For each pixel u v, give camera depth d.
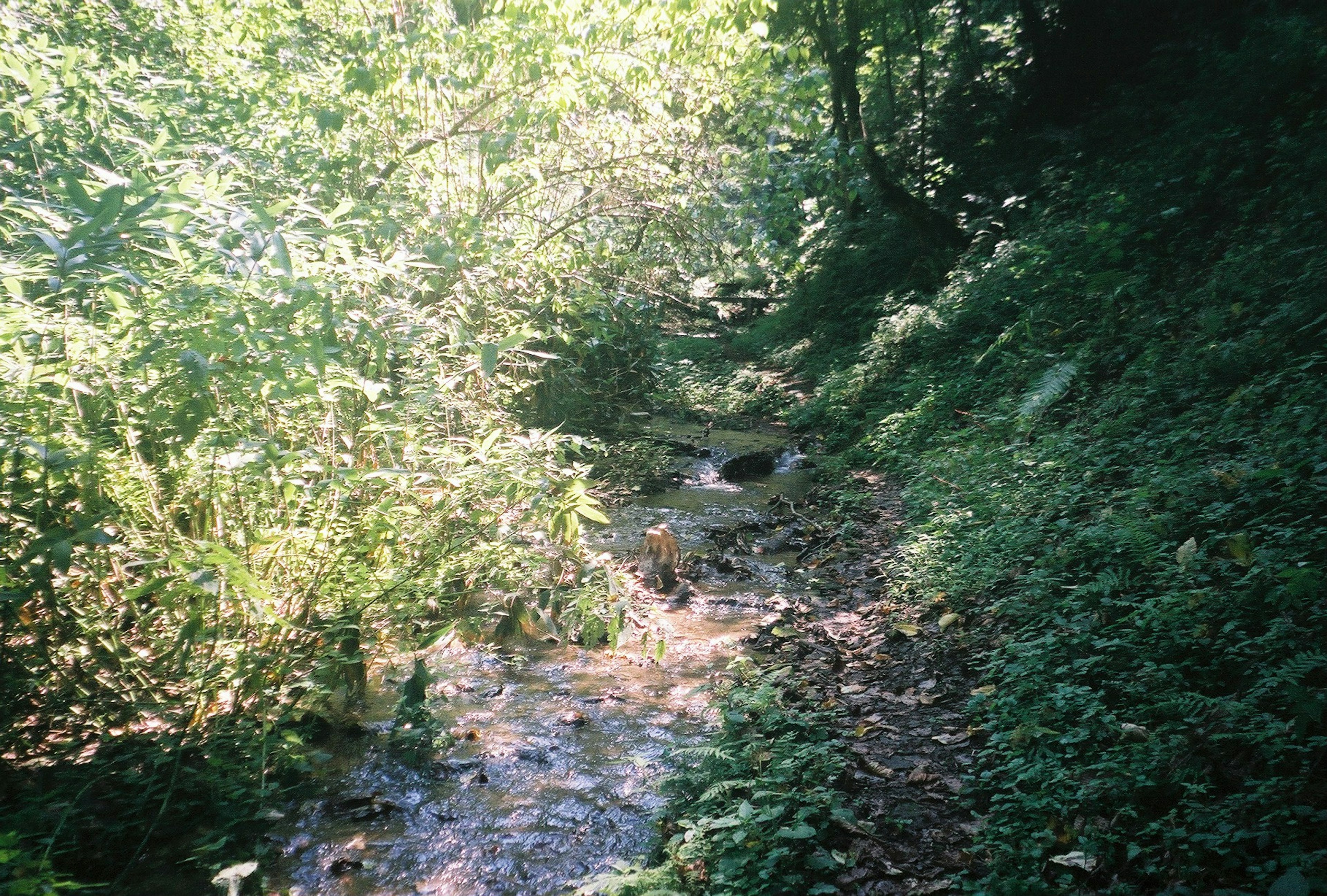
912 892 2.85
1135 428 6.48
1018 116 15.67
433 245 5.21
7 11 5.84
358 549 3.96
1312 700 2.99
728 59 8.16
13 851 2.54
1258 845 2.61
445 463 4.44
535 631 5.37
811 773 3.48
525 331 6.06
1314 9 11.16
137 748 3.50
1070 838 2.90
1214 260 8.42
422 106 7.69
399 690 4.59
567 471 4.69
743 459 10.06
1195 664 3.65
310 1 8.54
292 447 3.90
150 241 3.83
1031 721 3.60
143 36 7.75
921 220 14.25
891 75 17.16
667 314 17.28
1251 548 4.17
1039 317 9.55
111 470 3.46
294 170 7.01
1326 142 8.38
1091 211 10.87
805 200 9.73
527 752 4.00
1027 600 4.79
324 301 3.53
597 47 7.38
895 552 6.70
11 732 3.29
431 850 3.30
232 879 2.89
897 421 9.66
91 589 3.43
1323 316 5.95
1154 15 14.61
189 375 3.00
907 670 4.68
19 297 3.12
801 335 16.97
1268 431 5.21
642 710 4.44
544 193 8.81
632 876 2.94
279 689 3.87
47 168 4.92
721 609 5.93
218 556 3.03
